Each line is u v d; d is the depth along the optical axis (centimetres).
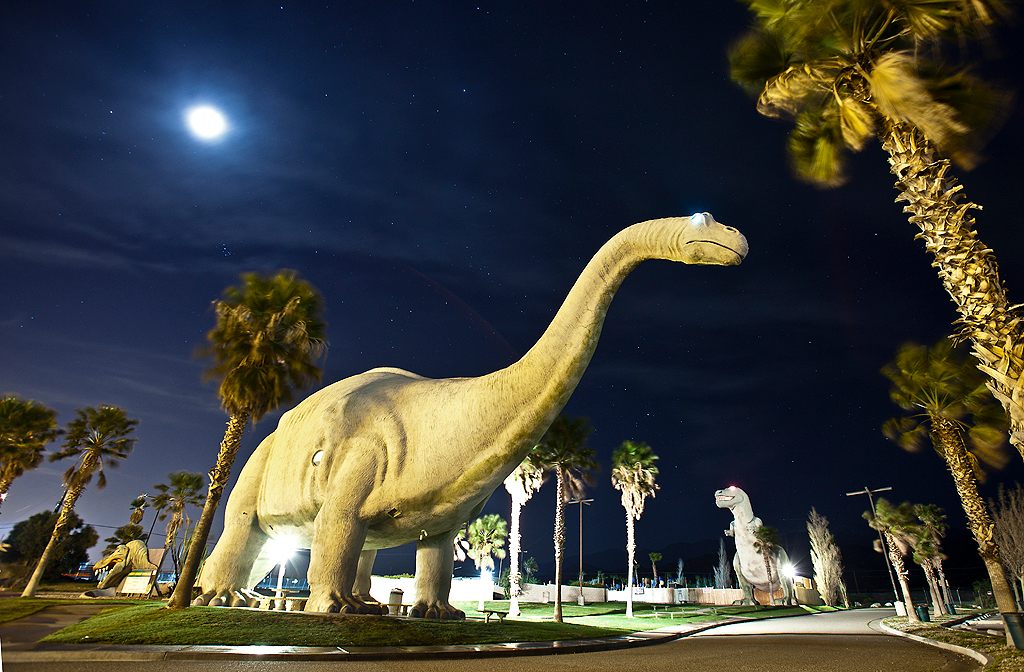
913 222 848
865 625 2905
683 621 3088
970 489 1836
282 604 1484
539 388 1212
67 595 3269
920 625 2605
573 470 3231
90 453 2938
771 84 1103
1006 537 3225
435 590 1428
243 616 1263
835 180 1182
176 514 4206
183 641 1107
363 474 1301
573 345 1186
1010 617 1264
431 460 1277
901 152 863
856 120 953
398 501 1281
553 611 3631
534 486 3250
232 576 1545
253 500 1596
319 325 1986
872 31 940
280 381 1880
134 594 3400
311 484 1373
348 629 1170
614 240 1171
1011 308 734
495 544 4653
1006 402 713
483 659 1117
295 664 954
